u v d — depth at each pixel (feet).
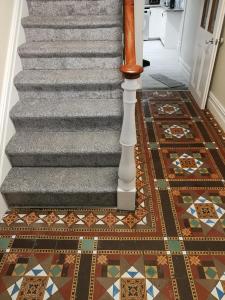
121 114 7.30
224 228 6.48
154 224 6.59
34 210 7.02
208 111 11.73
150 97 13.07
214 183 7.80
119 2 8.96
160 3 21.48
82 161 7.23
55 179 6.95
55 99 8.09
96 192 6.64
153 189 7.60
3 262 5.82
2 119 6.95
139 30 11.62
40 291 5.30
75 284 5.41
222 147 9.37
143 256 5.90
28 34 8.71
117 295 5.22
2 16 7.18
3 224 6.64
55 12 9.16
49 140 7.34
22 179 6.95
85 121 7.48
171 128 10.51
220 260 5.80
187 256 5.89
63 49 8.09
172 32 19.65
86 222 6.67
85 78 7.79
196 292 5.24
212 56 10.43
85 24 8.46
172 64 17.44
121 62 8.32
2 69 7.18
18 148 7.04
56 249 6.07
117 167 7.36
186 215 6.82
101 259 5.85
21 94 8.02
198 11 13.44
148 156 8.93
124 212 6.91
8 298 5.20
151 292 5.25
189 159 8.78
